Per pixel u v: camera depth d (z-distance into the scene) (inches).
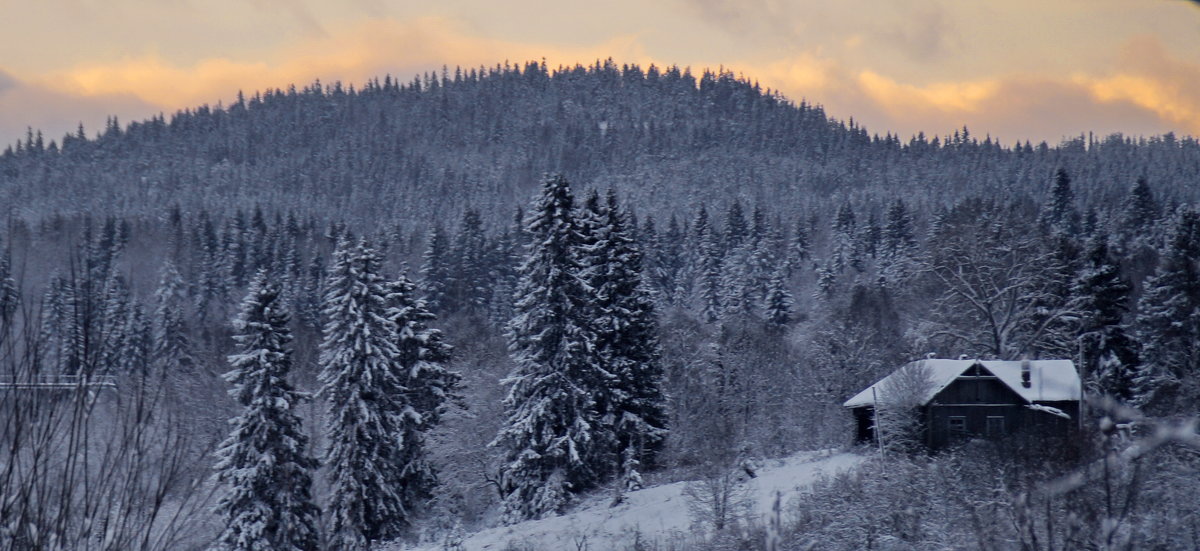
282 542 1282.0
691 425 2314.2
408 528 1716.3
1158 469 579.2
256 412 1314.0
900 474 1208.8
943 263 2324.1
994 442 1069.8
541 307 1775.3
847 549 1018.1
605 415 1828.2
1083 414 503.8
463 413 2030.0
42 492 326.3
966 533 865.5
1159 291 1987.0
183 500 373.7
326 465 1556.3
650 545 1298.0
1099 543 452.8
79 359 343.0
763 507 1360.7
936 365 1768.0
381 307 1612.9
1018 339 2290.8
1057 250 2349.9
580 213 2011.6
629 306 1926.7
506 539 1541.6
